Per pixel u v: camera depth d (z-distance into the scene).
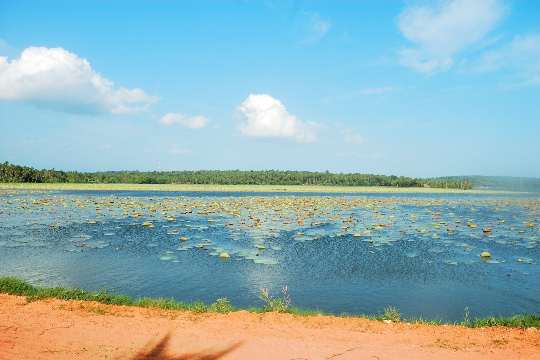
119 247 22.73
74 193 66.88
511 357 8.48
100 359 7.97
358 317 11.57
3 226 28.97
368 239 25.81
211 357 8.20
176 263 19.20
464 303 14.12
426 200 62.91
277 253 21.70
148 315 10.95
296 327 10.20
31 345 8.45
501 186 156.12
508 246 24.11
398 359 8.23
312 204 51.22
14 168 91.31
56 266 18.41
